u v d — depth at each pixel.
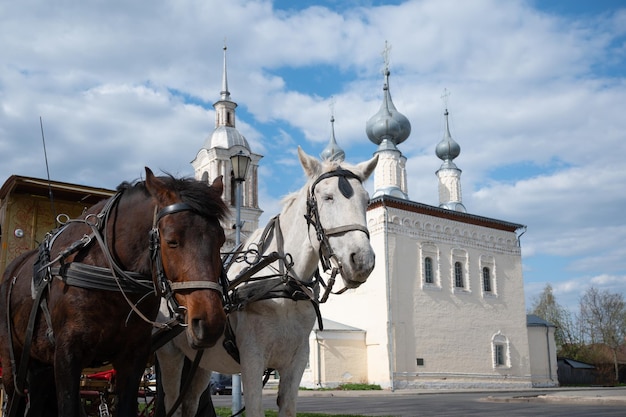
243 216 46.91
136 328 5.04
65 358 4.78
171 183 4.68
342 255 5.46
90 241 5.17
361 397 30.27
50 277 5.10
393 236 41.59
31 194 9.60
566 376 56.47
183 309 4.47
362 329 41.41
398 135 53.53
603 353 65.88
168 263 4.49
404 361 39.94
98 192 9.50
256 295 5.82
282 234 6.43
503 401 25.42
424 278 42.62
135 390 5.06
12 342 5.68
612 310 66.69
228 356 6.37
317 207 5.77
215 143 48.59
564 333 73.62
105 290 4.88
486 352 44.59
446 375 41.66
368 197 5.85
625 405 21.75
